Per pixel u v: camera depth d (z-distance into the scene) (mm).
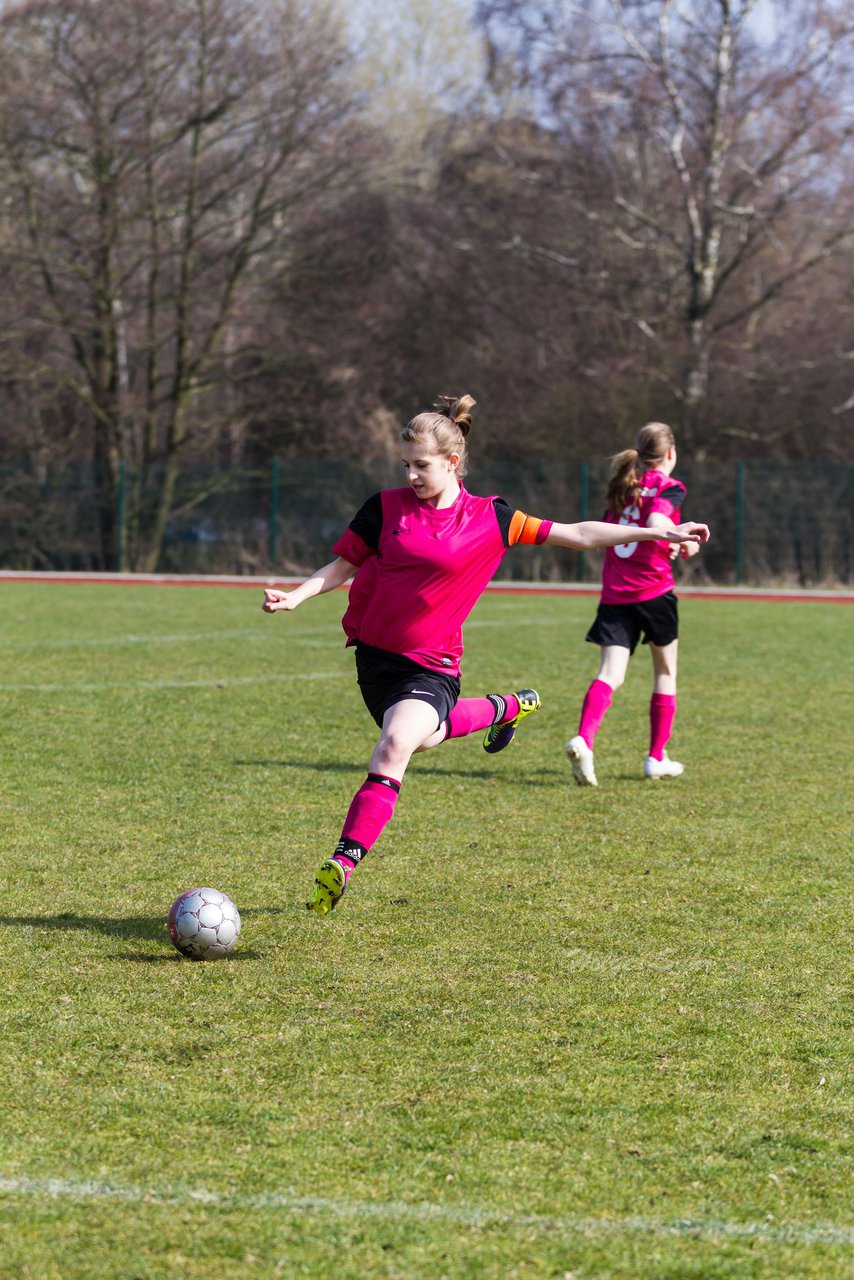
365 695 14258
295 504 94438
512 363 105062
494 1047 10969
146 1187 8508
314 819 19250
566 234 100500
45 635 45844
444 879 16250
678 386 94250
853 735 27328
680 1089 10219
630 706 31188
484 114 98125
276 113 95625
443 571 13477
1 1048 10727
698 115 89812
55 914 14492
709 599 75562
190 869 16422
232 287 100688
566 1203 8430
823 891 15922
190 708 29438
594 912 14938
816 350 96812
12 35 90875
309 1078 10258
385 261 105688
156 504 96000
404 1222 8156
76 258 98000
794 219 92750
